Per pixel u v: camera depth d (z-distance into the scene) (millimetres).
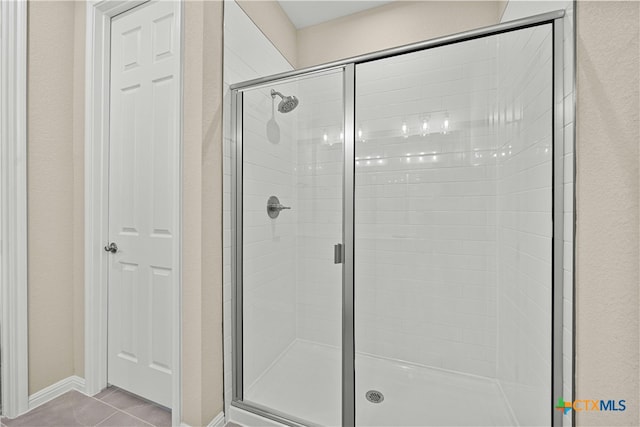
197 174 1373
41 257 1584
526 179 1346
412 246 1952
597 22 832
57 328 1655
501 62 1677
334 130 1708
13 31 1470
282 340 1821
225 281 1515
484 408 1564
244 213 1608
